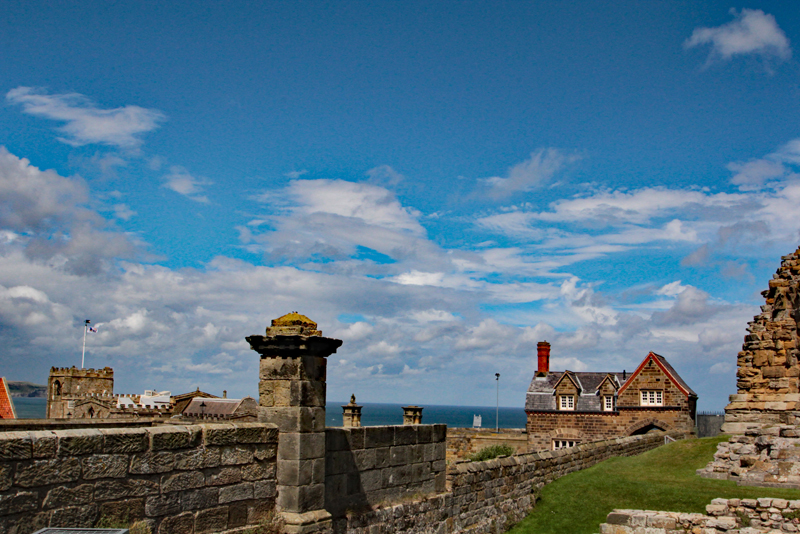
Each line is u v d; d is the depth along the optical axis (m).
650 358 57.06
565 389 59.97
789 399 24.42
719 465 21.22
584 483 21.80
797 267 25.72
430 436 15.87
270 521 11.02
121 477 9.07
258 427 11.18
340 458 12.81
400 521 14.23
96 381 82.19
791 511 15.53
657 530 16.39
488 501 18.31
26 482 8.01
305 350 11.61
